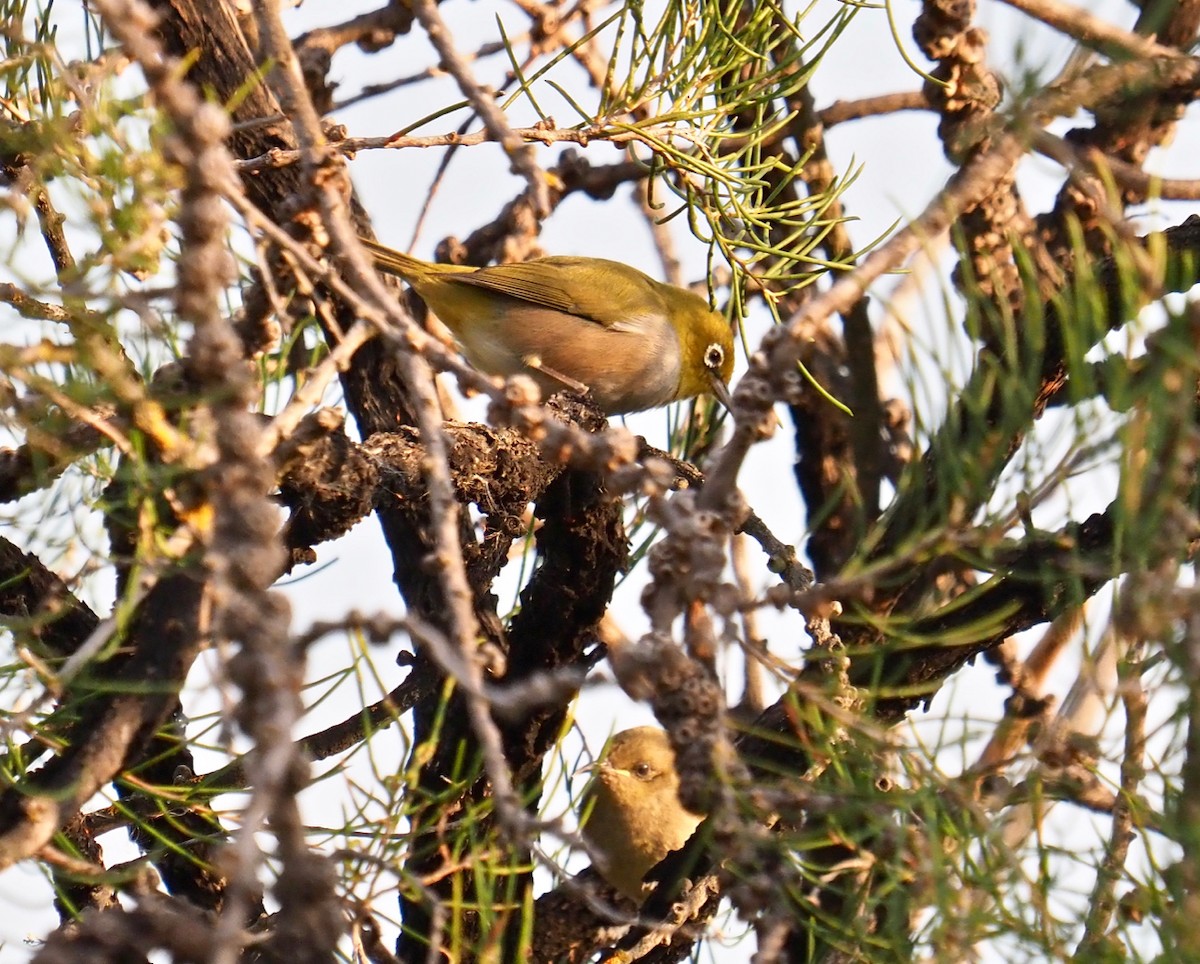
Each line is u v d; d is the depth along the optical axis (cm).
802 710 466
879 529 448
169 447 444
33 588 688
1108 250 767
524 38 952
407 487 747
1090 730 686
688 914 661
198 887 754
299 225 555
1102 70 407
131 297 420
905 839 411
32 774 527
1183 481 387
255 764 362
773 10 796
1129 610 382
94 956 436
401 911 751
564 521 783
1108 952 409
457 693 764
